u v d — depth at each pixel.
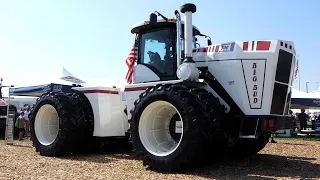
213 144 4.50
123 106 6.44
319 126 13.27
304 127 14.63
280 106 4.97
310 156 6.59
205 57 5.28
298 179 4.23
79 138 6.09
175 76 5.59
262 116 4.72
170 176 4.30
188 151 4.35
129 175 4.33
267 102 4.74
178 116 5.00
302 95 14.77
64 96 6.25
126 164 5.23
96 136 6.20
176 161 4.44
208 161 4.72
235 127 4.90
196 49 5.48
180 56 5.40
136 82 6.09
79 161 5.54
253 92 4.82
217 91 5.10
